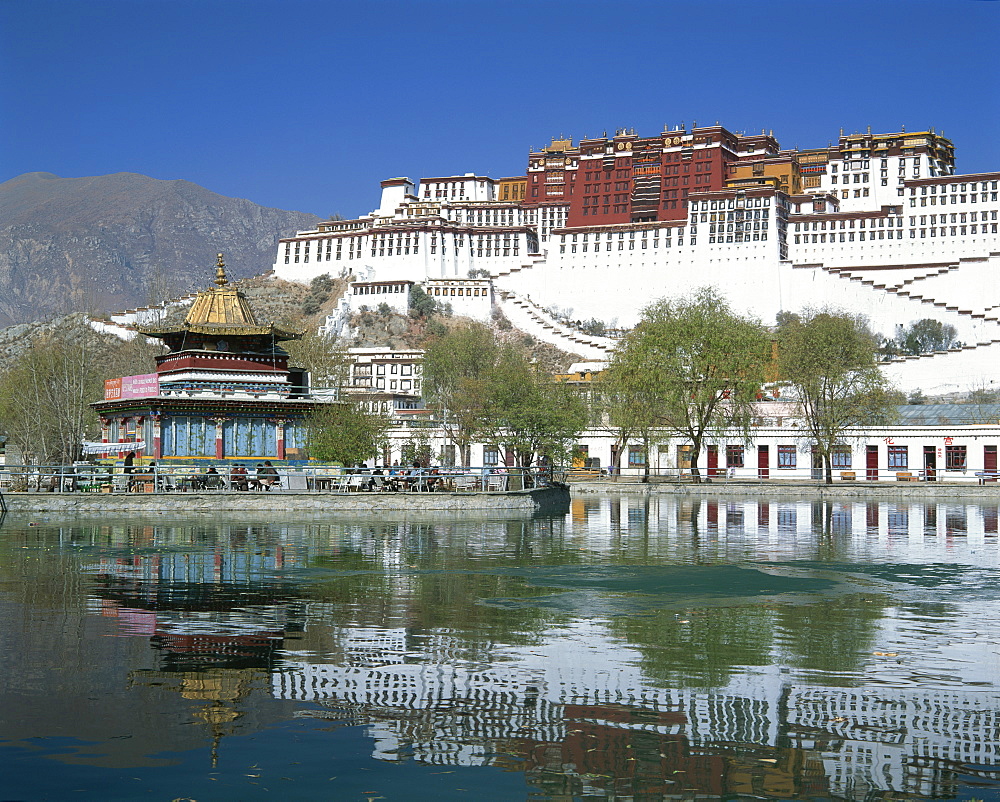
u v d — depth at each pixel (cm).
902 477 10900
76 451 9162
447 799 1555
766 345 10219
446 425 11556
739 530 5506
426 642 2489
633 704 1989
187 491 6481
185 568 3741
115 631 2586
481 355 12850
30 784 1592
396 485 7100
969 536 5200
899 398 12988
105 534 5009
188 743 1775
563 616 2839
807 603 3072
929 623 2762
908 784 1616
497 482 7450
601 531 5378
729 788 1603
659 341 9925
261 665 2253
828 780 1633
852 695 2052
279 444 7569
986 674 2205
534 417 8569
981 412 11950
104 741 1777
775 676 2186
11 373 11812
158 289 19875
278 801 1544
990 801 1560
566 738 1808
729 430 11438
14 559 3984
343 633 2584
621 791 1588
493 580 3491
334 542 4678
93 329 19700
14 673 2175
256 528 5416
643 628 2678
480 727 1861
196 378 7762
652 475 11369
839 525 5906
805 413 11138
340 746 1764
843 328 10325
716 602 3088
